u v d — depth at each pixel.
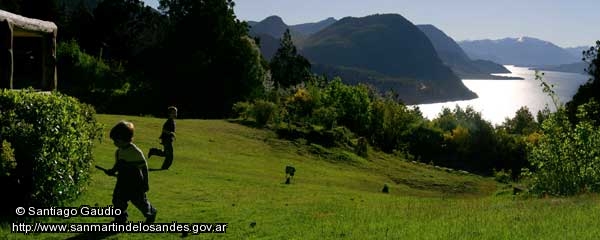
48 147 11.27
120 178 10.52
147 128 39.69
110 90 81.19
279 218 13.35
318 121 64.06
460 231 10.91
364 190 31.42
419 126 83.19
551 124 22.70
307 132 55.53
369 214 14.45
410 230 11.27
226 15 91.62
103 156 22.36
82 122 13.08
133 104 79.19
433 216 13.74
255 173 28.55
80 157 12.74
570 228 10.69
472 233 10.62
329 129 60.22
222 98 85.81
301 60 131.50
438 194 40.25
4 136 10.77
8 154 10.28
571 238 9.61
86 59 84.38
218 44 90.19
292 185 24.84
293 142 51.03
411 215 14.14
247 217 13.27
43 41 15.66
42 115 11.34
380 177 43.75
